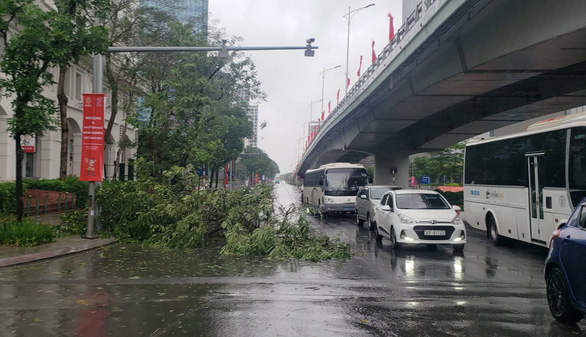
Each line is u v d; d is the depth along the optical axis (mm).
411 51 18547
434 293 7930
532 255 12555
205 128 22031
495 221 14711
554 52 13992
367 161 80688
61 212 20781
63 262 10711
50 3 25484
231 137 35969
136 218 14492
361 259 11602
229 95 25688
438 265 10820
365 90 27250
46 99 12648
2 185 17531
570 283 5918
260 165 101438
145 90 28594
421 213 12836
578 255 5742
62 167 22234
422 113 27438
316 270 10047
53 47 12086
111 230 14875
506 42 14203
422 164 54156
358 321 6211
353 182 26469
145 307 6852
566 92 20188
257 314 6504
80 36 12859
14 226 12305
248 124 36750
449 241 12414
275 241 12109
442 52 18281
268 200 13602
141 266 10312
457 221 12617
